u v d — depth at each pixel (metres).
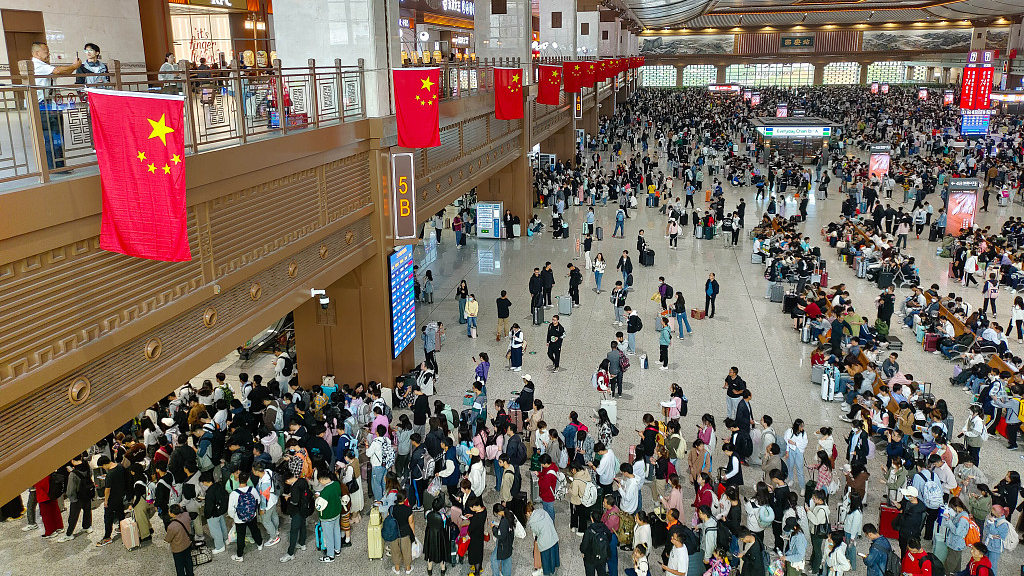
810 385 16.38
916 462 11.30
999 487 10.74
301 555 10.79
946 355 17.69
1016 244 26.41
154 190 6.62
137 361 8.08
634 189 38.03
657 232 31.19
